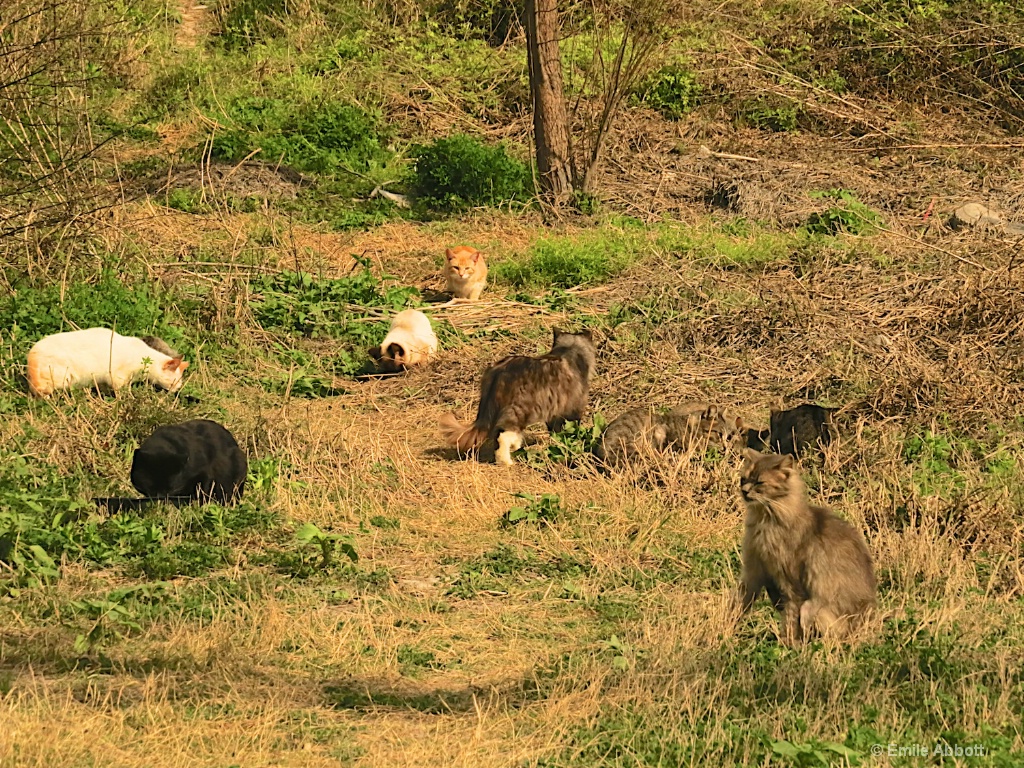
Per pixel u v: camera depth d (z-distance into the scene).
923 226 23.11
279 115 28.59
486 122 29.80
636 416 14.14
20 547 10.53
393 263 21.88
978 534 11.51
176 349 16.83
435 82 30.91
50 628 9.34
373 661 9.14
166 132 28.14
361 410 15.98
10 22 17.72
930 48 31.52
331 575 10.84
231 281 18.91
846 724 7.76
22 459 12.63
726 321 17.69
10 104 17.89
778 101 30.34
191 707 8.10
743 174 26.59
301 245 22.27
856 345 16.56
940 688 8.30
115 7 30.36
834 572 9.16
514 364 14.65
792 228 23.64
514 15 33.22
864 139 29.06
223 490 12.18
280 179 25.64
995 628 9.63
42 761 7.00
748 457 9.30
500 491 13.05
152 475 11.92
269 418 14.78
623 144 28.12
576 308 19.22
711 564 11.26
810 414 14.03
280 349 17.67
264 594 10.23
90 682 8.24
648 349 17.12
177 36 33.69
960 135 29.39
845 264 19.92
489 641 9.66
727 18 33.09
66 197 18.28
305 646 9.25
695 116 29.83
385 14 33.91
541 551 11.64
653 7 27.19
